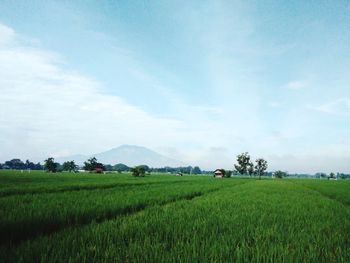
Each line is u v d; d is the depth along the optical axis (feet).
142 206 41.78
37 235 20.90
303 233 23.18
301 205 46.03
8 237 20.93
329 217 32.96
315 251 17.63
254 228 24.94
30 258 14.70
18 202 39.24
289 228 24.94
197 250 17.17
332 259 16.19
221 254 16.56
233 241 19.69
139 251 16.38
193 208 38.50
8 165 573.33
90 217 29.60
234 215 32.32
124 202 41.42
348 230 25.41
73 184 83.46
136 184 100.37
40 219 25.63
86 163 360.28
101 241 18.63
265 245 19.07
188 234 21.50
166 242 18.83
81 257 15.08
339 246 18.37
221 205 43.37
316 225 27.37
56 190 64.44
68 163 396.37
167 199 50.34
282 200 54.85
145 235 20.76
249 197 60.85
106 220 27.04
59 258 14.84
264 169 382.42
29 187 68.18
